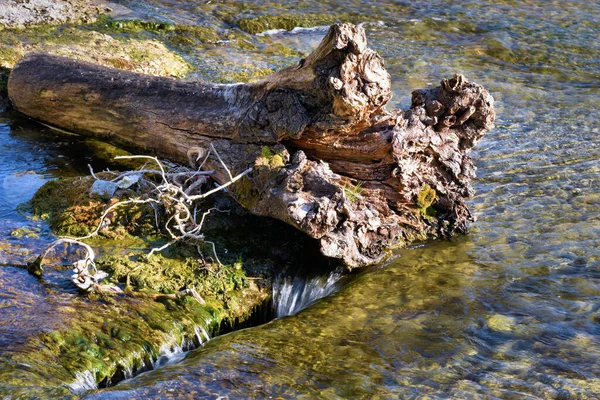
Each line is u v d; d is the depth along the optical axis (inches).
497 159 374.0
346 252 327.0
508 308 324.2
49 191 345.1
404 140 329.7
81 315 315.3
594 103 406.9
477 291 328.5
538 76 424.5
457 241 342.6
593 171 367.9
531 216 350.6
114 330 313.6
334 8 467.2
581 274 332.8
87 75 362.3
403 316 322.0
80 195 341.1
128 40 416.8
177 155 346.6
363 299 326.3
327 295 330.0
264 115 332.2
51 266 326.3
